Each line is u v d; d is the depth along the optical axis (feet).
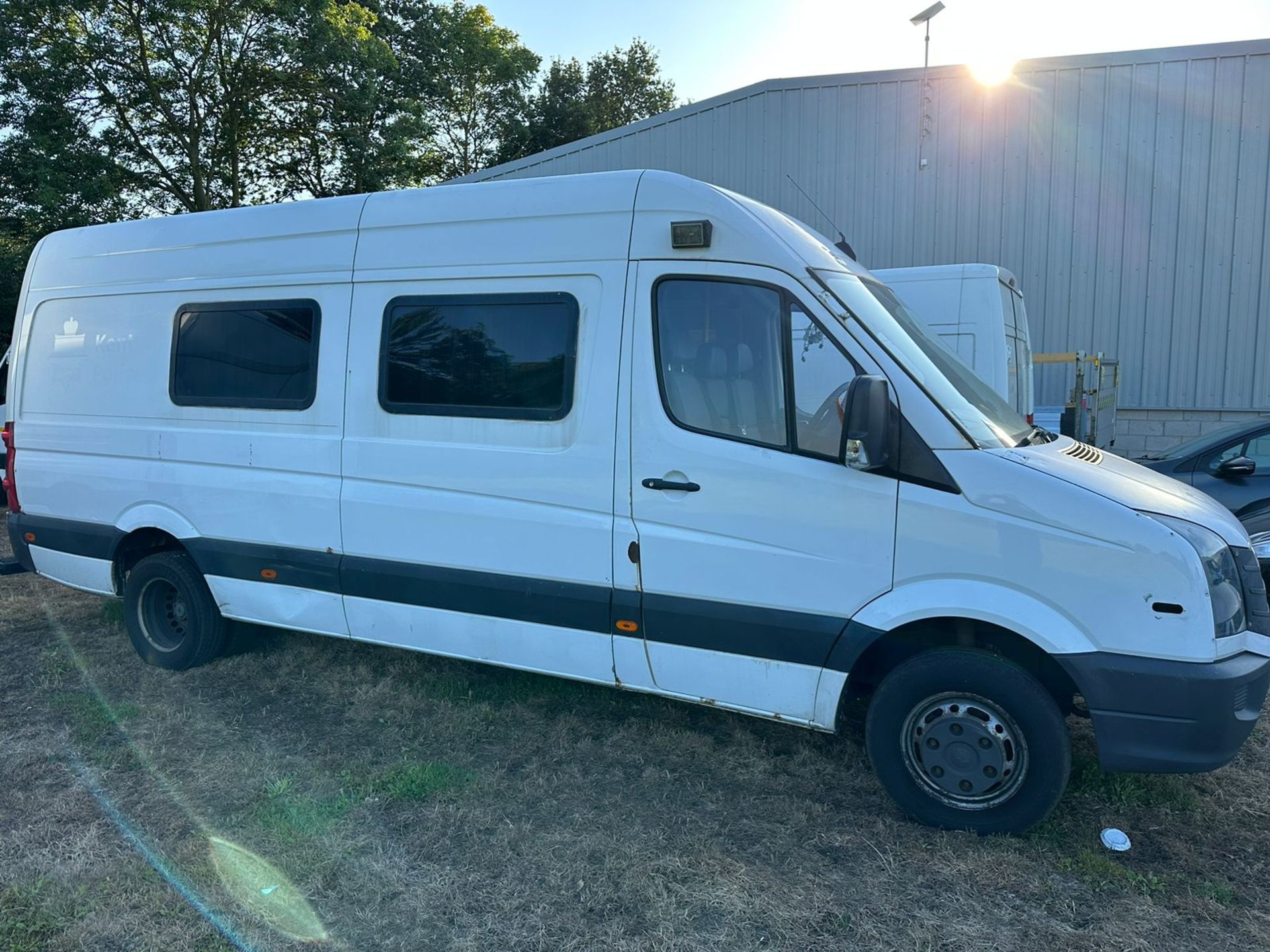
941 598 10.91
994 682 10.90
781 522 11.65
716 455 11.98
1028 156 40.09
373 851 11.13
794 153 43.34
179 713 15.33
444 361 13.97
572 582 13.12
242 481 15.92
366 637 15.17
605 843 11.34
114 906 9.98
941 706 11.32
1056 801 10.91
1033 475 10.68
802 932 9.57
